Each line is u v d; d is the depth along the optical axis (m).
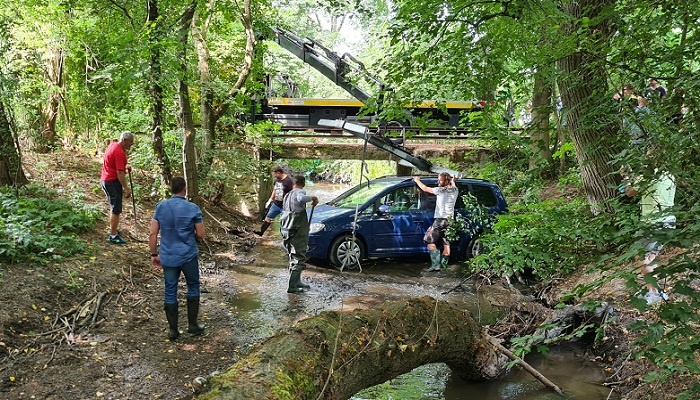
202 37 11.74
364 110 6.49
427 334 4.59
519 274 8.47
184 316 6.31
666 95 4.09
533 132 6.55
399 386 5.04
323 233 9.15
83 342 5.15
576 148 7.07
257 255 10.02
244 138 14.29
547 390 4.98
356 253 9.33
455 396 4.86
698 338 2.79
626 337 5.39
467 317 4.98
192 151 10.68
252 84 13.39
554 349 5.86
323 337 3.96
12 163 8.53
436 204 9.31
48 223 7.59
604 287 6.47
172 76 9.15
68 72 12.91
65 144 13.02
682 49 4.22
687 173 3.66
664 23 4.17
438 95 6.16
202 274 8.20
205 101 12.58
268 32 14.23
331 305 7.13
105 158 7.91
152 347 5.31
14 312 5.25
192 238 5.66
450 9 5.30
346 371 4.00
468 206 8.98
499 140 6.71
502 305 6.97
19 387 4.28
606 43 4.64
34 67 12.02
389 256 9.59
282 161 17.50
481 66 5.56
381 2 7.51
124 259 7.48
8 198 7.70
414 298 4.86
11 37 10.65
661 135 3.86
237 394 3.15
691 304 2.79
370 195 9.75
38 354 4.79
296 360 3.66
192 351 5.33
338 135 15.98
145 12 10.16
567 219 5.27
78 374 4.59
